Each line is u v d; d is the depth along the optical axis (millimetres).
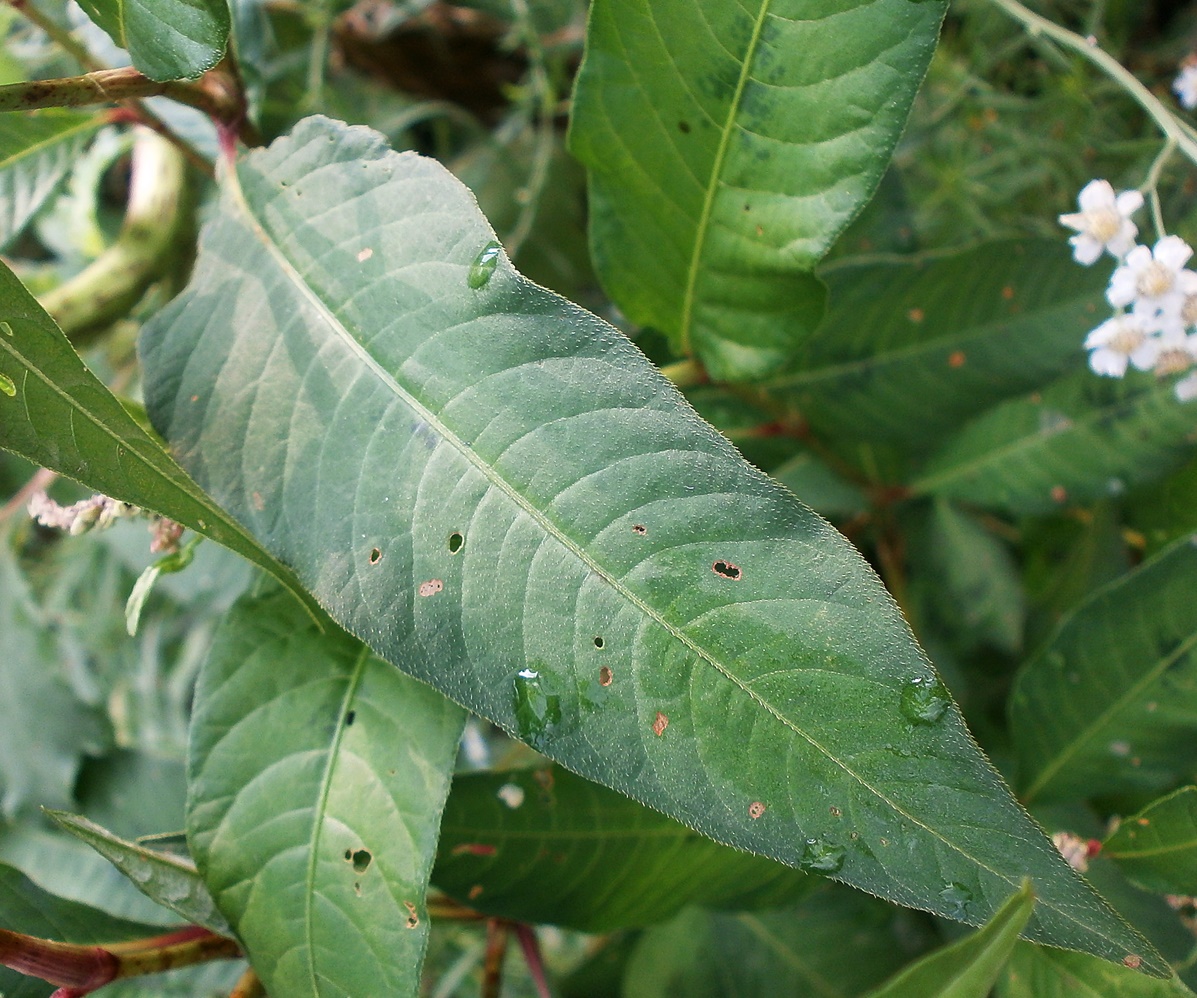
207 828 273
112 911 344
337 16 410
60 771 354
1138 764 314
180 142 315
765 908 309
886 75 270
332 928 268
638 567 251
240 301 273
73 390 251
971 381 334
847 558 249
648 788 247
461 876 292
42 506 278
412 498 258
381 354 263
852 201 278
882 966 338
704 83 277
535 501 255
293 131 278
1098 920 240
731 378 303
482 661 252
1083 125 381
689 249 294
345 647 278
